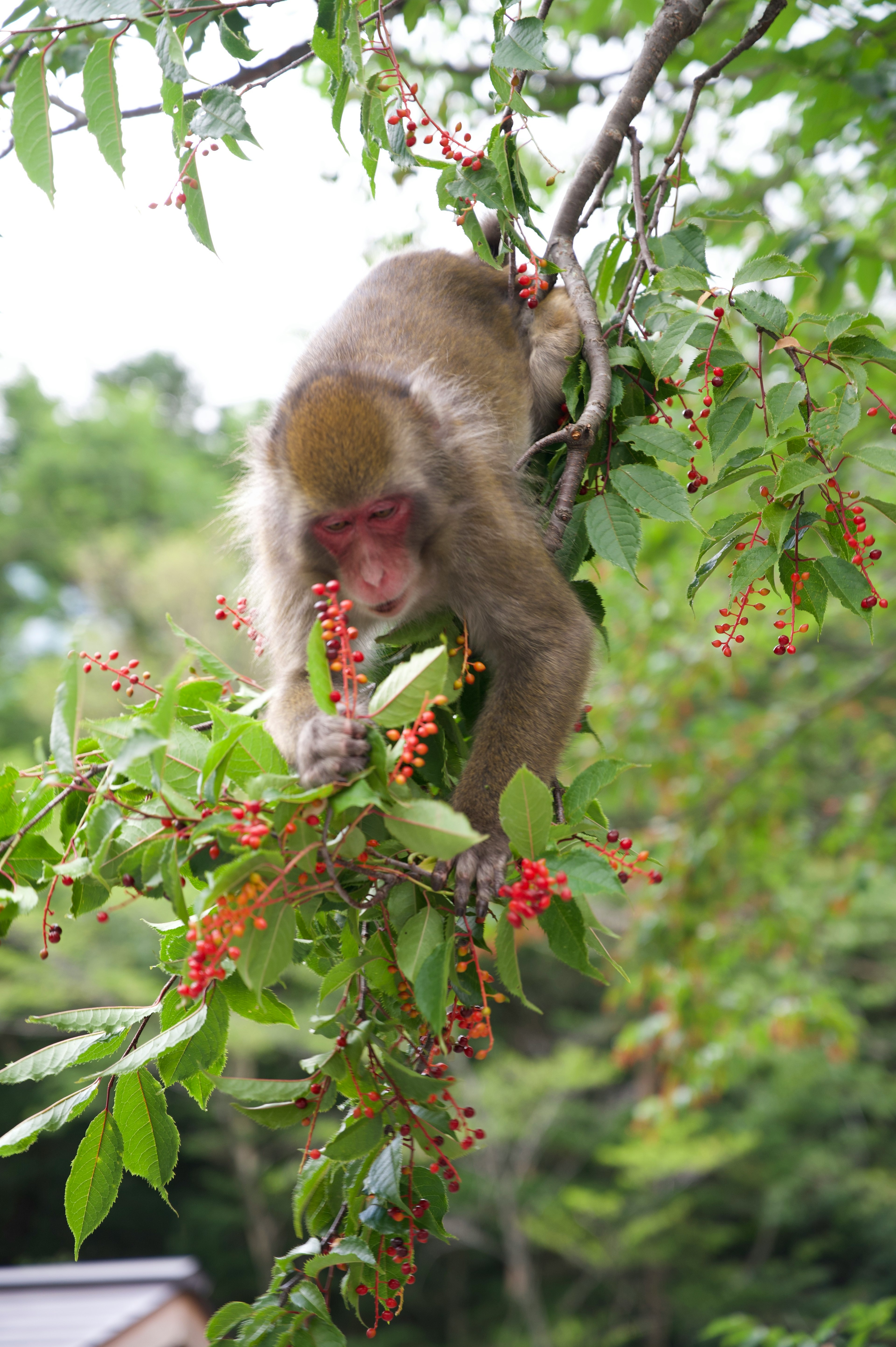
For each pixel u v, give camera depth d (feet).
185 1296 25.35
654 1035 25.96
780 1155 60.49
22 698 71.36
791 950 27.71
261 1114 7.70
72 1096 7.64
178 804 6.97
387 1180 7.34
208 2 9.89
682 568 25.73
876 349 8.73
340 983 7.32
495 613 10.71
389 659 10.80
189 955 7.52
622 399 10.43
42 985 52.13
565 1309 61.21
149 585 67.67
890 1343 21.57
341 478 10.43
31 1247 64.64
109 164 9.04
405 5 11.72
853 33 16.48
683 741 26.73
